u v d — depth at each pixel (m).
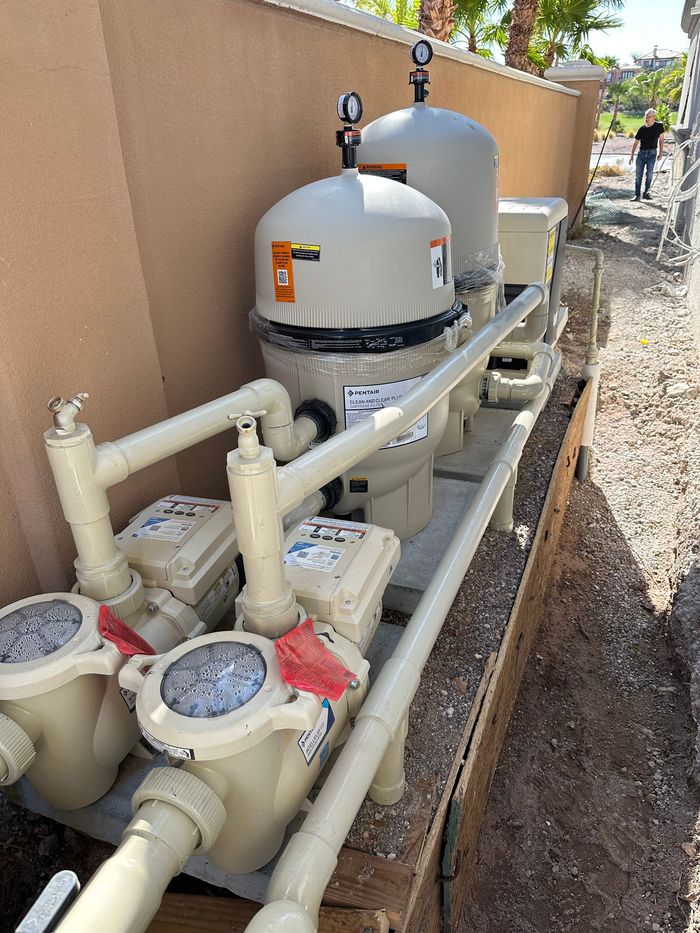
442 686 2.06
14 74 1.42
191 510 1.85
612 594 3.94
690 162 8.95
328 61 2.81
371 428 1.52
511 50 11.38
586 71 10.41
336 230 1.83
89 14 1.57
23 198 1.49
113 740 1.47
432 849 1.59
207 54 2.11
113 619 1.41
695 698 3.03
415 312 1.93
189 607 1.65
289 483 1.29
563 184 10.17
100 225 1.70
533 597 2.87
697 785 2.70
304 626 1.35
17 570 1.69
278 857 1.44
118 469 1.43
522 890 2.38
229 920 1.48
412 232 1.88
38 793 1.54
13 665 1.28
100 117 1.65
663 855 2.53
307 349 1.94
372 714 1.34
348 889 1.47
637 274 8.99
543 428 3.91
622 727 3.09
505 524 2.82
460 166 2.50
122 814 1.51
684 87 12.76
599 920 2.32
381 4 11.65
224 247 2.33
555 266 3.92
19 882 1.65
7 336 1.51
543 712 3.06
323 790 1.21
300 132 2.68
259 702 1.16
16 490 1.65
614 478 4.97
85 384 1.73
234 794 1.20
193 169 2.13
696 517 4.13
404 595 2.30
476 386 3.05
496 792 2.66
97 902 0.94
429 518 2.59
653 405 5.67
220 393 2.44
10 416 1.56
